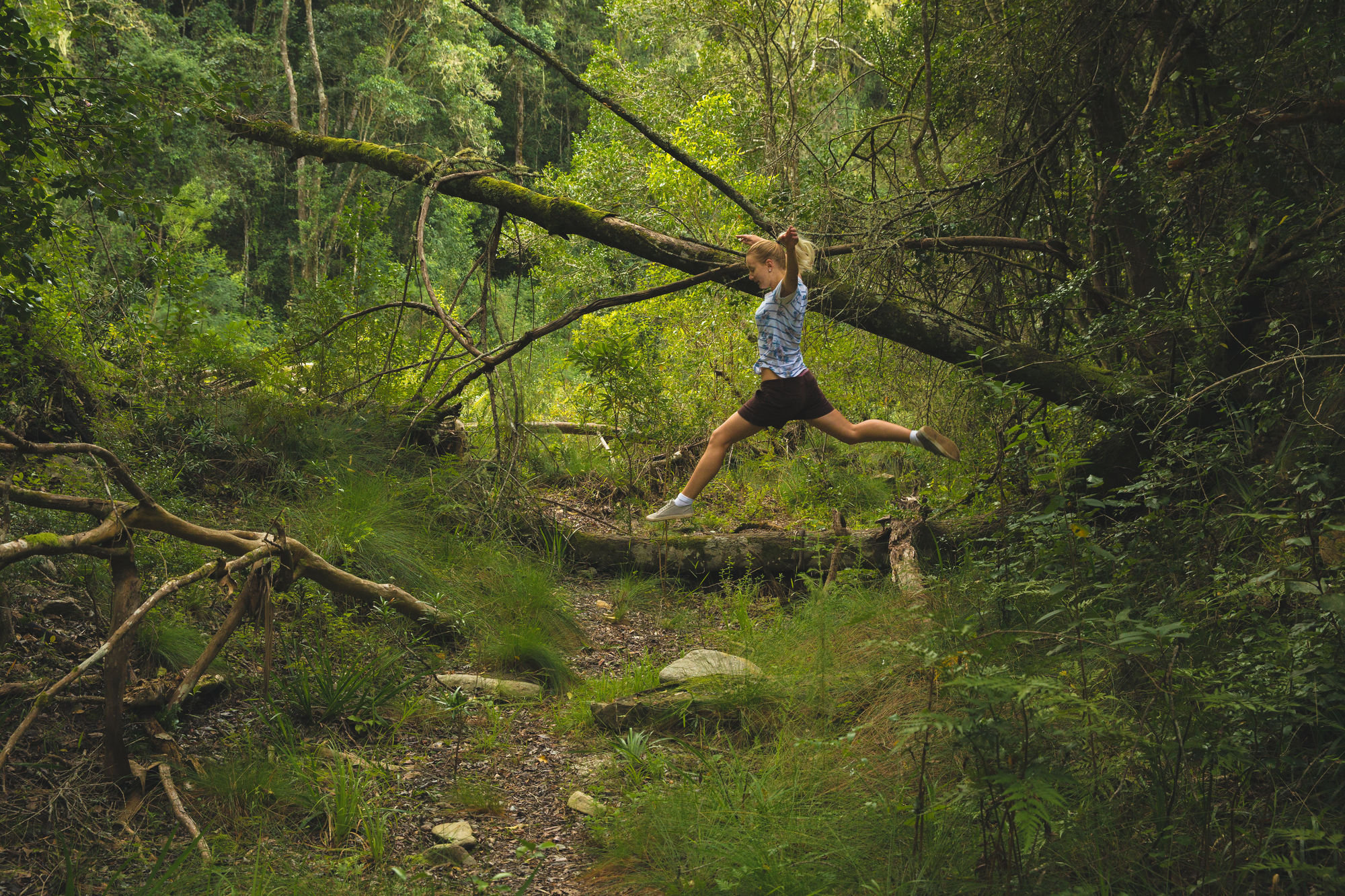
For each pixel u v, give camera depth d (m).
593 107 12.80
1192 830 2.78
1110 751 3.07
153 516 3.71
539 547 6.93
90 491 5.08
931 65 7.35
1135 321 5.33
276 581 4.27
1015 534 5.25
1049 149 6.44
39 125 4.03
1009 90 7.10
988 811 2.77
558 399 11.22
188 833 3.21
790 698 4.36
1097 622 3.10
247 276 23.56
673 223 8.30
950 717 2.57
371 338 8.07
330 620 4.89
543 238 9.22
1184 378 5.29
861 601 5.54
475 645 5.26
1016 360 5.83
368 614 5.19
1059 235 6.79
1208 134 5.00
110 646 3.30
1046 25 6.72
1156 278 6.34
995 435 6.13
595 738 4.35
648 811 3.45
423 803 3.67
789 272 4.36
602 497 8.16
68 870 2.79
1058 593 3.14
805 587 6.82
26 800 3.25
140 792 3.38
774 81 12.80
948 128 8.15
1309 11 5.41
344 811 3.36
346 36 25.16
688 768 4.00
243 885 2.92
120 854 3.08
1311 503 3.61
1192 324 5.17
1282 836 2.58
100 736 3.68
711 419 9.02
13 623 4.12
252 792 3.46
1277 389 4.89
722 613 6.26
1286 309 5.27
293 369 7.84
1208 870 2.62
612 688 4.79
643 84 12.73
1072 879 2.68
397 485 6.72
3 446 3.28
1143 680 3.38
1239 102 5.20
